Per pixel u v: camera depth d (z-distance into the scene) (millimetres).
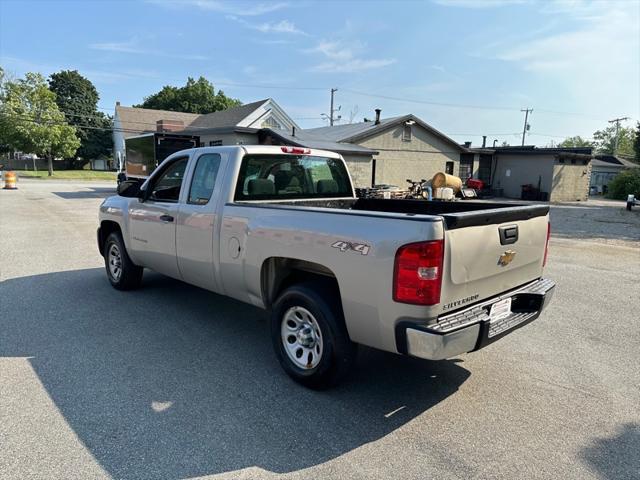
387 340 2869
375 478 2414
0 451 2570
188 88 67062
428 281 2652
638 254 9375
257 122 31125
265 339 4336
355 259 2916
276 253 3457
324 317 3176
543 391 3432
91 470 2428
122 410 3025
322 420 2973
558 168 29094
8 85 41000
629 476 2457
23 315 4891
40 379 3439
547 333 4680
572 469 2512
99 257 8016
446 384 3531
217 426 2869
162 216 4727
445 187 18797
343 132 25750
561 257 8992
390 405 3189
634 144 35906
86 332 4426
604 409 3166
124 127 46188
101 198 20469
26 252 8391
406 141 26078
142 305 5285
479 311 3000
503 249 3176
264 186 4316
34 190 25031
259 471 2455
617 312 5402
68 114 59438
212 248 4105
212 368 3695
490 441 2771
